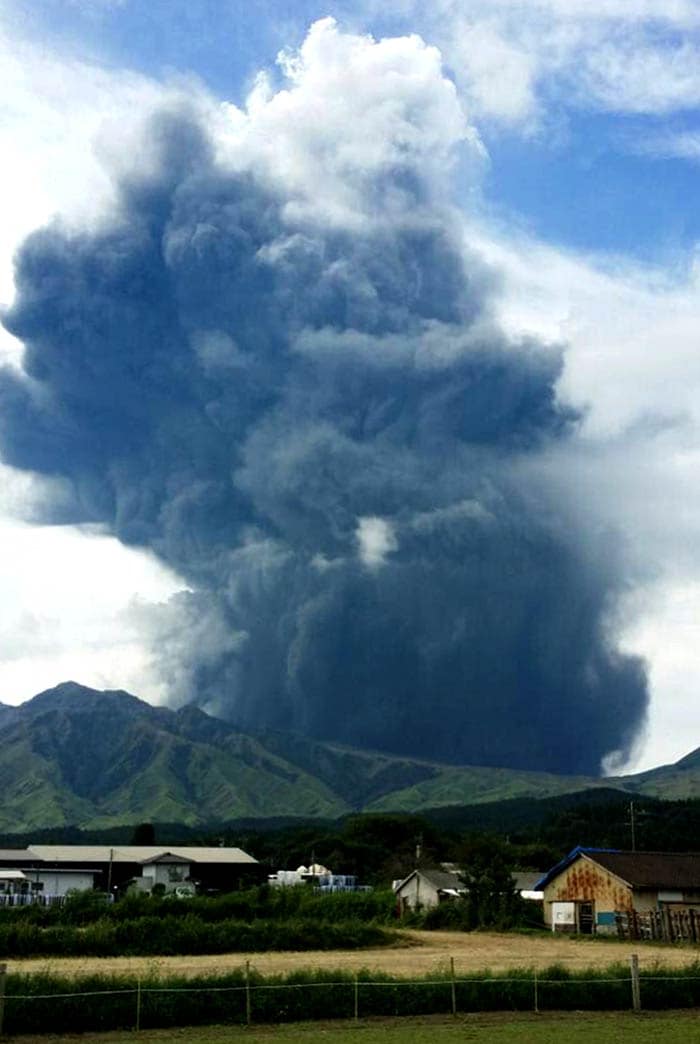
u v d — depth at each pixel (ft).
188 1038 82.12
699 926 190.70
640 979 102.06
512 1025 88.94
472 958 151.74
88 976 97.40
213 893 334.85
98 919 195.11
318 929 177.06
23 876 333.83
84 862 356.18
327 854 444.14
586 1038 80.89
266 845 483.92
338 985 95.04
